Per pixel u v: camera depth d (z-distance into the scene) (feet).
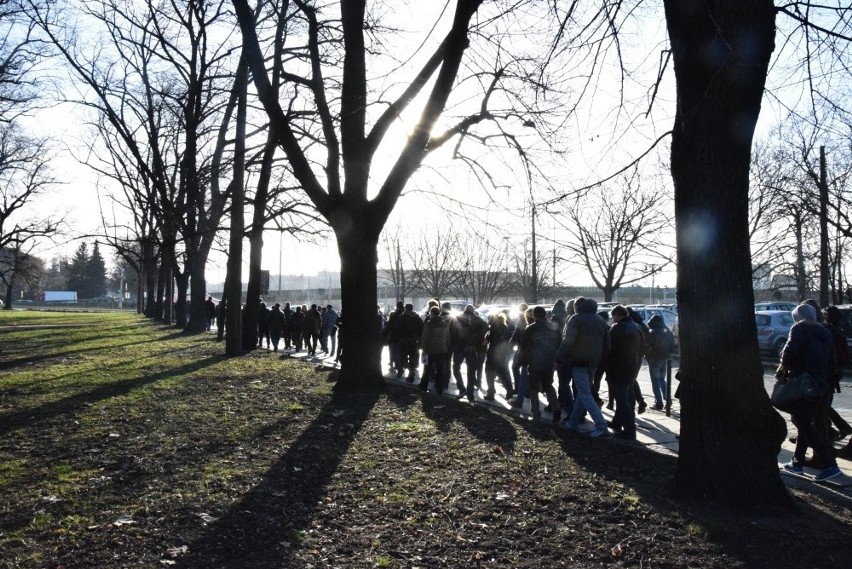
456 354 43.19
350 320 41.83
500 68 38.52
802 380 23.18
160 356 67.26
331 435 28.43
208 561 15.58
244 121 65.77
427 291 193.77
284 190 59.41
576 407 30.55
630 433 29.63
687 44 19.04
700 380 19.11
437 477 22.15
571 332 30.07
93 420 31.58
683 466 19.52
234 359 63.67
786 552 15.83
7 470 23.02
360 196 41.22
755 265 112.37
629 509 18.63
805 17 19.65
